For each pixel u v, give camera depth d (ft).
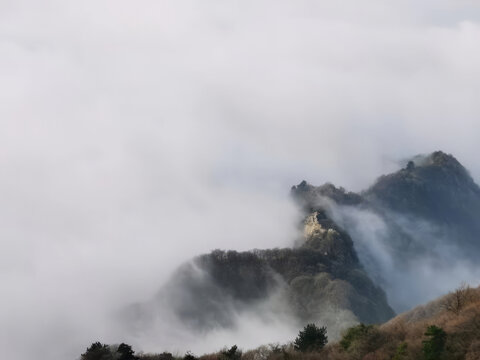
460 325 131.03
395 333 147.74
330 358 149.89
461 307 149.18
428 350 123.24
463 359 120.06
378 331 151.02
